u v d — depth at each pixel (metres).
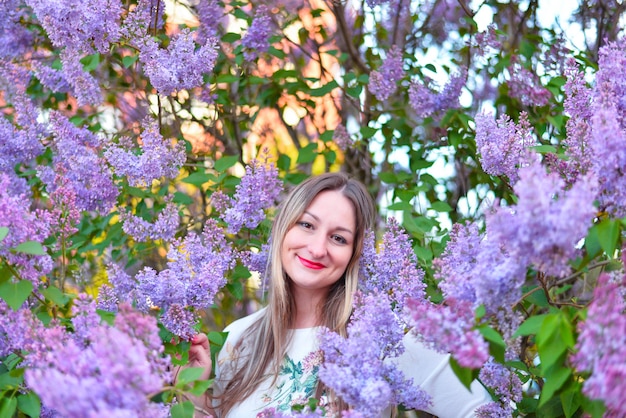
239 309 3.88
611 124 1.73
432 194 3.40
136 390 1.47
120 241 3.19
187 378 1.70
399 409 2.67
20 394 1.94
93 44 2.73
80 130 2.73
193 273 2.23
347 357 1.84
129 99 3.80
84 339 1.80
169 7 3.60
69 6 2.56
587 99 2.19
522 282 1.66
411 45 3.76
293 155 4.17
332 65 4.10
